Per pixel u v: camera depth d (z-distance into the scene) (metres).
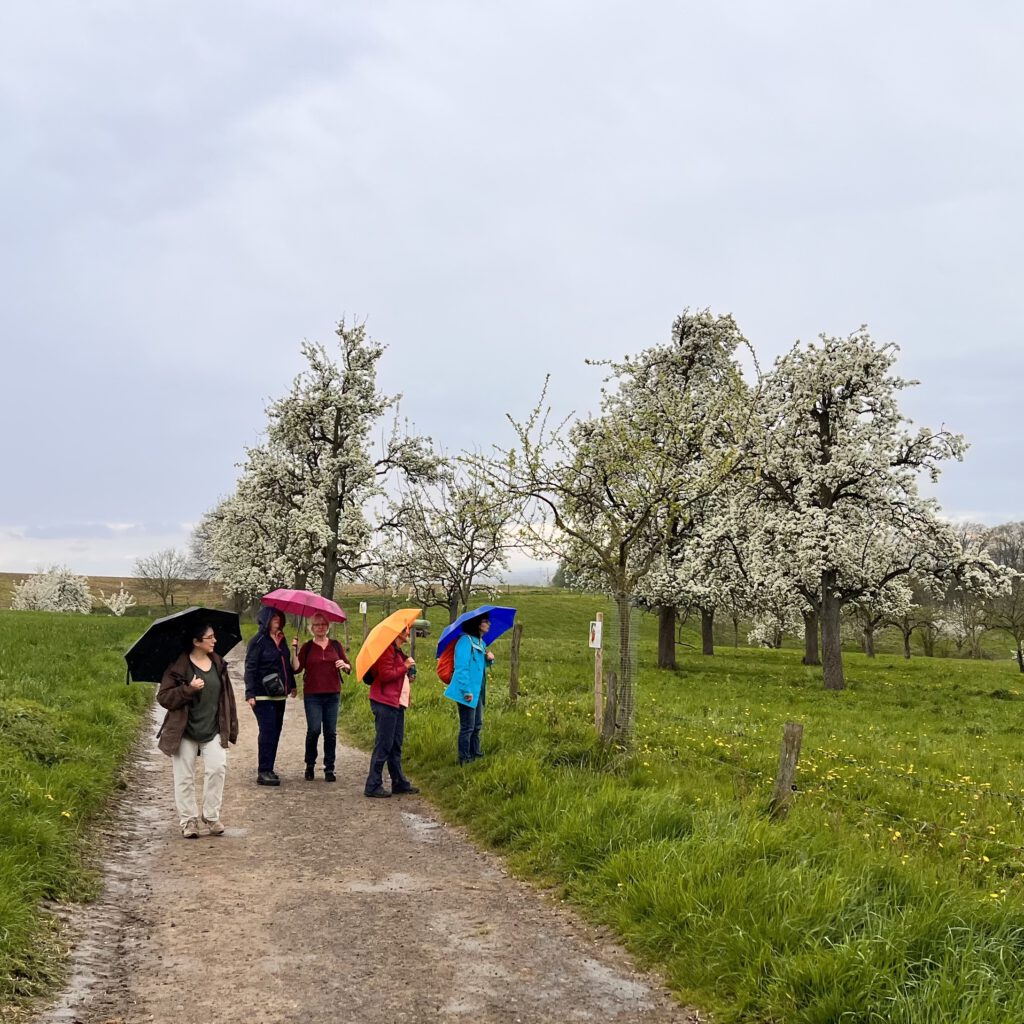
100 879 6.66
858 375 29.92
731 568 31.89
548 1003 4.81
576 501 11.80
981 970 4.60
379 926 5.91
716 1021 4.68
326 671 11.12
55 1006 4.53
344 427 40.34
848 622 56.16
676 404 12.23
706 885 5.94
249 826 8.66
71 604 99.50
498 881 7.07
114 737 12.10
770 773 11.36
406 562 31.50
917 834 8.36
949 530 28.81
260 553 44.44
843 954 4.77
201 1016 4.51
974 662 52.47
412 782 10.90
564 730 12.26
